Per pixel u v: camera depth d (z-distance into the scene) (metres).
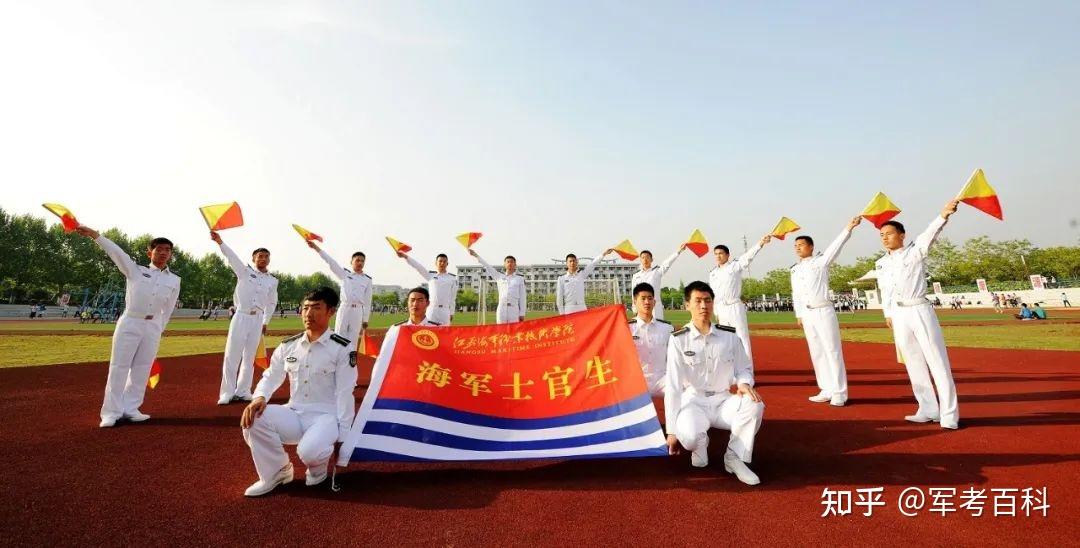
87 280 52.31
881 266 5.90
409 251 9.77
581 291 10.88
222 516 3.00
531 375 4.30
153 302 5.86
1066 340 13.50
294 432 3.56
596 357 4.34
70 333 20.48
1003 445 4.30
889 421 5.37
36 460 4.12
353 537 2.71
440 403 4.07
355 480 3.65
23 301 51.03
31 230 49.34
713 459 4.12
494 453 3.69
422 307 5.32
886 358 11.09
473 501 3.23
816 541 2.64
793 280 7.14
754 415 3.63
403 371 4.25
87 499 3.27
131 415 5.58
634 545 2.61
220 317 49.72
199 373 9.48
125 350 5.53
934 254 59.88
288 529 2.81
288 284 86.88
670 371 4.02
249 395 7.25
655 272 10.23
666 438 3.81
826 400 6.58
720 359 4.11
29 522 2.89
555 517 2.97
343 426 3.64
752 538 2.68
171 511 3.07
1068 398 6.11
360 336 8.98
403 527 2.84
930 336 5.12
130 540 2.67
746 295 73.62
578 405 4.09
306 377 3.78
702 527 2.82
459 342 4.48
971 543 2.61
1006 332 16.75
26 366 9.87
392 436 3.76
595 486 3.49
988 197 4.94
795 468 3.83
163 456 4.27
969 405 5.95
